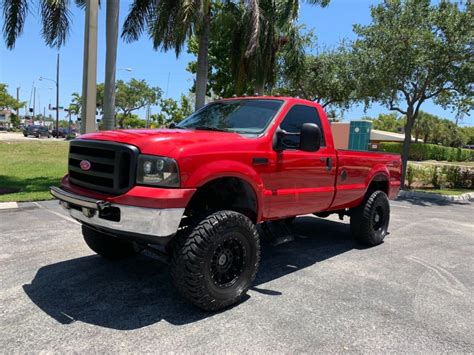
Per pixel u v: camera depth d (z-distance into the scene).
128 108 61.16
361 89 15.91
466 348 3.28
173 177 3.41
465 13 13.48
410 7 14.23
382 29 14.34
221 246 3.70
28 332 3.24
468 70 13.43
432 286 4.69
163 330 3.35
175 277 3.53
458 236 7.55
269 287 4.44
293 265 5.27
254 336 3.31
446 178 17.92
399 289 4.54
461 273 5.24
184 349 3.07
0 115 93.62
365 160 6.02
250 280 3.99
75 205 3.79
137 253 5.26
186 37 13.23
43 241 5.73
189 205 4.11
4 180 11.24
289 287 4.46
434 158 48.78
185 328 3.40
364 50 15.22
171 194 3.36
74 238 5.94
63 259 5.02
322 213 6.51
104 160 3.60
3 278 4.34
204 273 3.52
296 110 4.85
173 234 3.42
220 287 3.71
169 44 13.29
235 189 4.18
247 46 14.27
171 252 3.62
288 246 6.22
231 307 3.85
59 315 3.55
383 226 6.61
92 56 11.12
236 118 4.79
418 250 6.32
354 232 6.30
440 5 14.20
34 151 21.66
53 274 4.50
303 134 4.30
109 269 4.71
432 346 3.29
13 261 4.88
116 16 11.88
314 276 4.87
